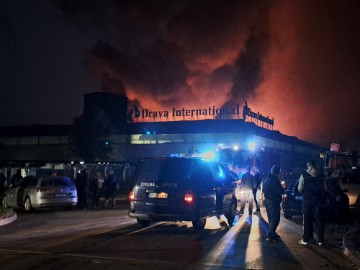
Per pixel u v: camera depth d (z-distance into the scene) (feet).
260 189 63.36
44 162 106.83
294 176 86.79
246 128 159.53
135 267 26.76
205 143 162.09
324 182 34.99
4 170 95.45
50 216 57.36
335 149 80.43
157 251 31.89
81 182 69.67
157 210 41.93
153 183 42.47
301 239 37.78
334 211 48.62
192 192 41.50
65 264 27.48
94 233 40.86
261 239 37.78
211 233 41.37
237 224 49.14
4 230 43.01
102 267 26.73
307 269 26.61
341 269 26.68
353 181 62.18
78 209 68.80
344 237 36.11
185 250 32.35
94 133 153.28
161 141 168.04
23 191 64.95
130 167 120.88
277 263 28.17
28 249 32.40
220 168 49.39
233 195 50.24
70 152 179.52
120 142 172.04
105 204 74.18
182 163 42.52
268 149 91.50
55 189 64.69
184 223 48.78
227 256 30.25
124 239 37.37
